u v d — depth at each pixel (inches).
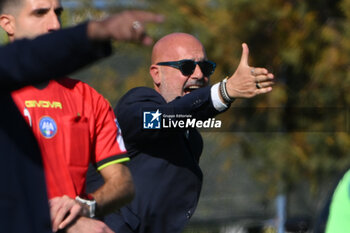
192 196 511.8
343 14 1376.7
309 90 1380.4
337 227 321.4
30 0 318.0
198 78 536.1
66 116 333.1
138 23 197.0
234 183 1375.5
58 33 199.6
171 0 1266.0
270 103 1349.7
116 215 493.0
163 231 500.7
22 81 201.0
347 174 330.0
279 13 1304.1
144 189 493.7
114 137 363.3
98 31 197.8
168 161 495.8
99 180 457.7
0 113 237.6
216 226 1247.5
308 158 1375.5
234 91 432.8
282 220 1159.0
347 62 1364.4
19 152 239.3
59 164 327.0
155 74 544.1
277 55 1348.4
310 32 1349.7
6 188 234.5
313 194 1360.7
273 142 1354.6
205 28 1283.2
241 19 1323.8
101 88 1247.5
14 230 234.1
